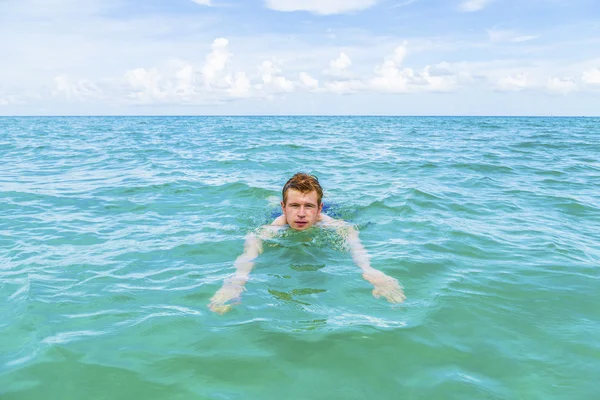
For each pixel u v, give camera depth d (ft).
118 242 13.66
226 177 26.78
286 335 7.93
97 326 8.30
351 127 119.03
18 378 6.73
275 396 6.38
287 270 11.16
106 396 6.40
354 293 9.77
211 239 13.91
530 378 6.80
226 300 9.38
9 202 19.65
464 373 6.91
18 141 60.59
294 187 13.92
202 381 6.71
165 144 55.42
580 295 9.75
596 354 7.42
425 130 97.60
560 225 15.81
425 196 20.31
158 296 9.66
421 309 9.00
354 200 19.44
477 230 14.96
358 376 6.82
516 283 10.37
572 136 69.82
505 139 63.57
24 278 10.64
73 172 29.60
